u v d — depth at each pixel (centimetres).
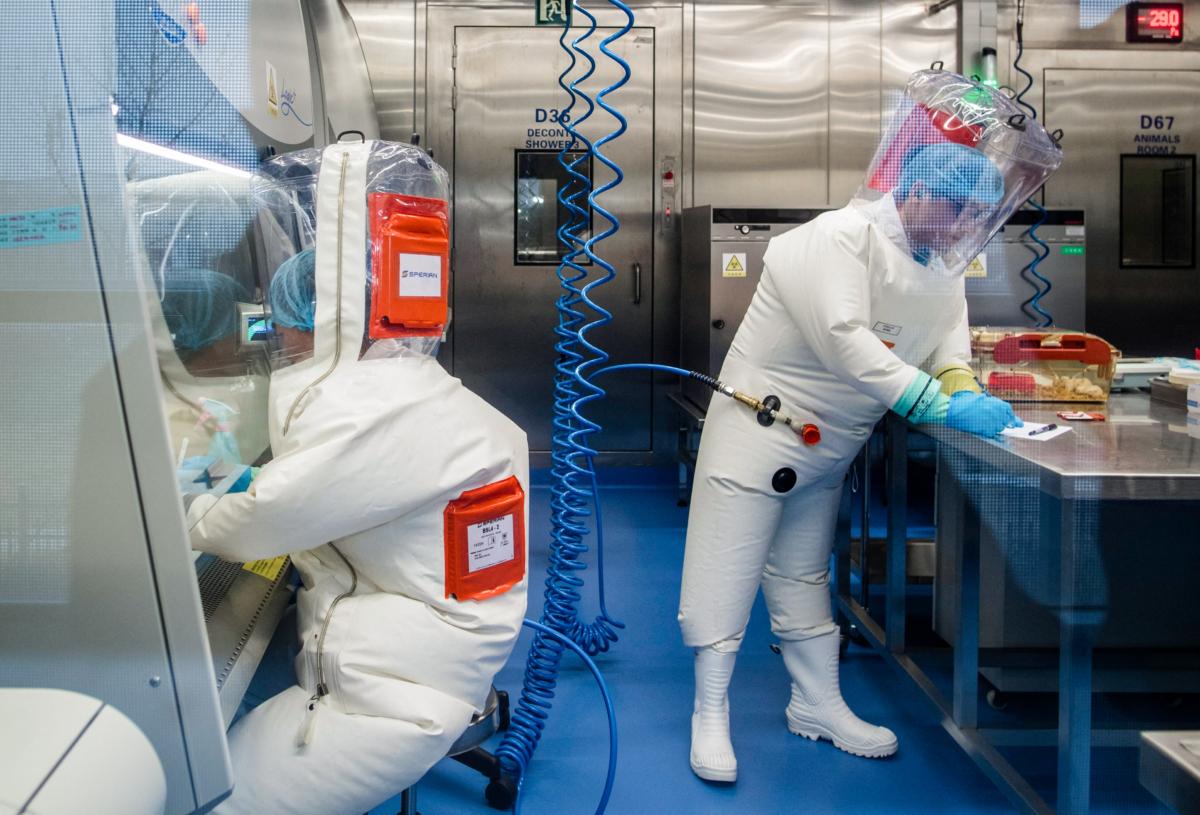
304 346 138
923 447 244
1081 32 482
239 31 171
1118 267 491
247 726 133
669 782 208
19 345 100
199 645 105
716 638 209
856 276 186
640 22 474
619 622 293
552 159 479
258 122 181
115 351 100
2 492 102
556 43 473
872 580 291
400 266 132
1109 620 227
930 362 213
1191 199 489
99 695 105
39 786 71
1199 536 223
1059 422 206
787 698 250
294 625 167
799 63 479
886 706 246
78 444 102
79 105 97
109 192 98
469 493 136
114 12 98
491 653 139
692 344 445
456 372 489
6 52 95
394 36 472
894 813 196
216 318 154
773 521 206
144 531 103
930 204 179
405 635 132
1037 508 214
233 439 141
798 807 198
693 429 402
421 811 195
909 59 480
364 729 128
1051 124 486
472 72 474
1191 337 495
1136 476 152
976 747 192
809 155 483
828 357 188
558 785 206
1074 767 161
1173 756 71
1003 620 230
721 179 483
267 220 154
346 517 125
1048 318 410
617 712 240
